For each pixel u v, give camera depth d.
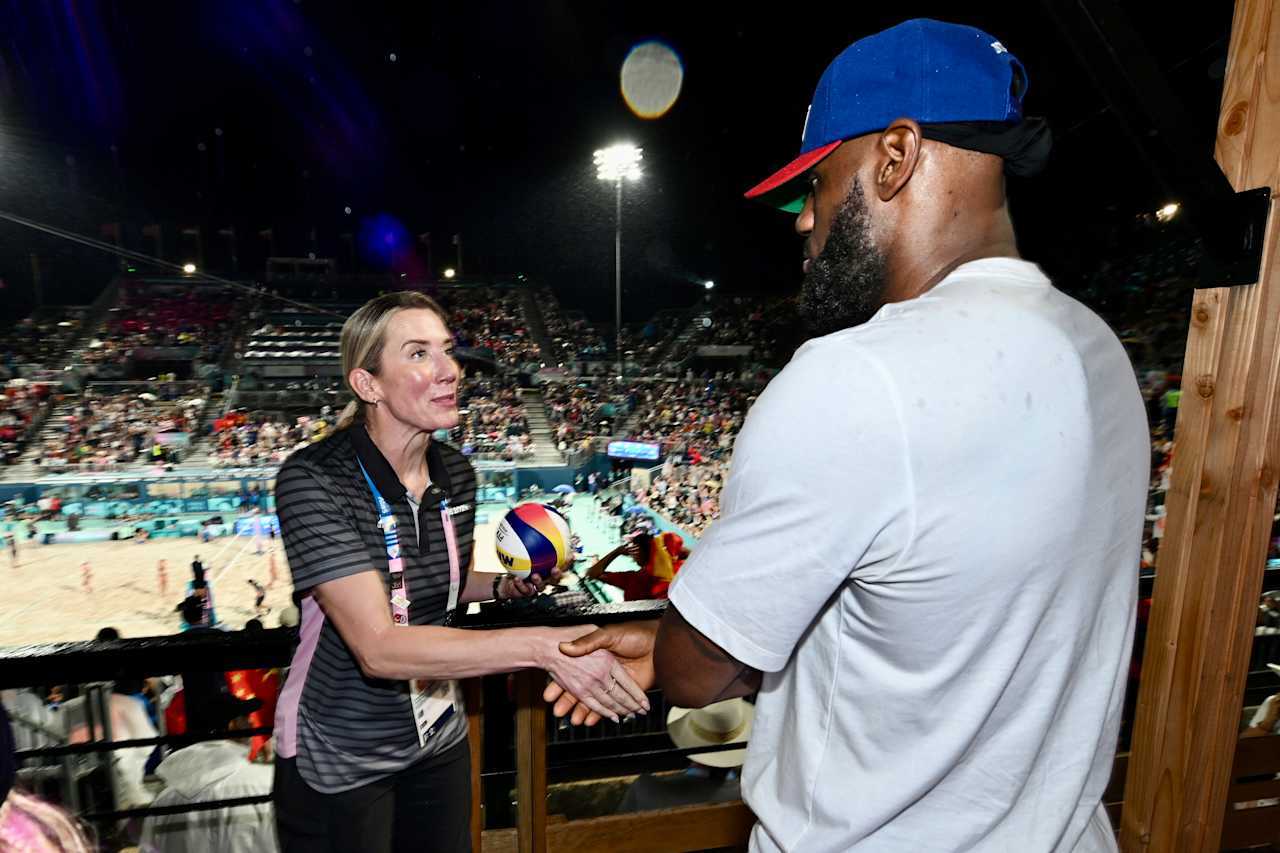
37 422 29.75
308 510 1.26
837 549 0.60
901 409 0.58
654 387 36.62
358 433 1.40
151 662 1.43
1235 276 1.05
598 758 1.96
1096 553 0.67
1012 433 0.59
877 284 0.74
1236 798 1.96
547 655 1.12
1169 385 15.86
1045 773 0.69
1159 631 1.22
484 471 27.80
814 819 0.71
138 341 37.81
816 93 0.80
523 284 48.75
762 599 0.63
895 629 0.63
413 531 1.42
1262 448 1.07
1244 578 1.12
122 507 23.70
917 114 0.69
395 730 1.42
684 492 23.77
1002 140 0.69
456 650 1.14
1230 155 1.06
